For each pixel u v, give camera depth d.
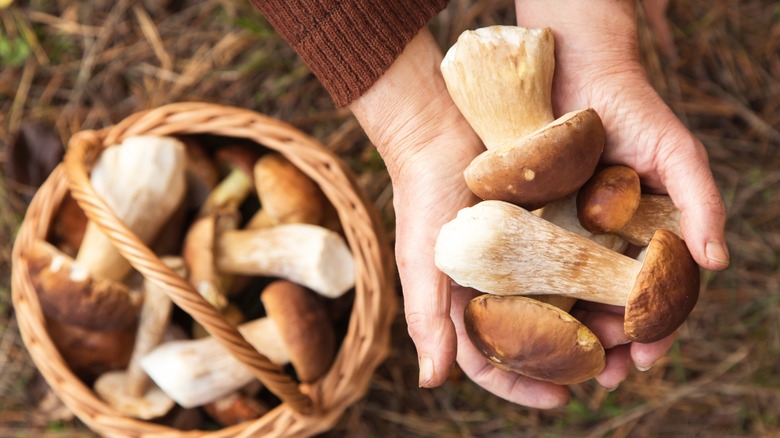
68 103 1.08
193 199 0.98
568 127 0.71
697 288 0.73
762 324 1.07
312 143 0.91
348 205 0.91
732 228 1.08
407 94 0.79
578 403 1.06
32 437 1.05
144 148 0.91
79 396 0.92
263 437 0.90
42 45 1.08
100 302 0.89
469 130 0.78
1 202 1.06
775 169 1.08
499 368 0.74
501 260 0.72
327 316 0.94
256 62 1.07
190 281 0.92
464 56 0.75
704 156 0.75
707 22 1.09
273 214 0.93
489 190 0.72
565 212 0.76
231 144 0.96
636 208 0.74
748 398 1.06
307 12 0.77
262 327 0.92
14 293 0.93
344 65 0.78
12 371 1.06
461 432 1.06
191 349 0.92
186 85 1.08
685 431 1.07
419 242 0.77
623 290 0.73
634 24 0.79
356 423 1.06
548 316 0.71
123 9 1.09
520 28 0.75
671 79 1.08
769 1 1.09
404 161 0.78
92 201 0.83
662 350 0.76
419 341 0.75
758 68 1.09
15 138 1.02
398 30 0.78
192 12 1.09
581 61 0.78
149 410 0.93
